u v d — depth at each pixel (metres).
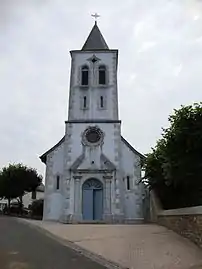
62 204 27.72
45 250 10.50
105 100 30.12
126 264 9.17
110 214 26.66
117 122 29.33
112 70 31.16
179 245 11.59
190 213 12.39
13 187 40.84
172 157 14.76
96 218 27.14
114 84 30.64
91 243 12.11
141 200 27.58
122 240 12.61
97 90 30.41
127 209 27.50
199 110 14.20
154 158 19.98
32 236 13.47
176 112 14.69
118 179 27.62
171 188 18.45
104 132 29.05
